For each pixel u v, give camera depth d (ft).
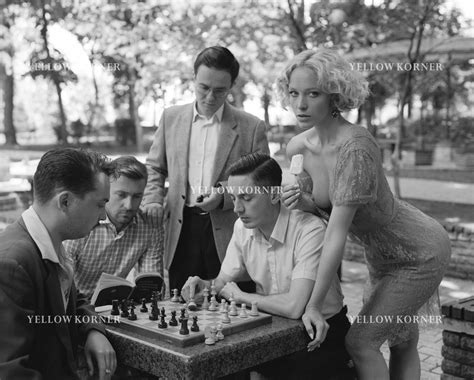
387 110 79.15
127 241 10.34
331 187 7.97
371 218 8.05
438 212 31.86
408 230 8.20
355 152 7.48
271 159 8.20
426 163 55.06
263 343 6.73
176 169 11.51
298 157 8.17
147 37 23.90
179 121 11.65
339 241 7.51
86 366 7.29
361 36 24.25
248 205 8.05
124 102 68.80
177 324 6.82
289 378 8.00
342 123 7.95
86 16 24.04
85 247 10.03
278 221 8.29
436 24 25.79
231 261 8.91
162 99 25.04
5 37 35.55
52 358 6.49
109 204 10.02
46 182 6.37
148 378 7.53
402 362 9.09
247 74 24.11
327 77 7.37
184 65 23.63
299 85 7.53
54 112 81.25
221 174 11.28
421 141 58.65
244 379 8.45
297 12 24.54
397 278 8.29
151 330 6.68
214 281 8.76
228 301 8.18
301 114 7.65
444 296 19.60
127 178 9.82
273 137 53.93
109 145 74.02
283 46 23.85
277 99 8.18
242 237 8.71
